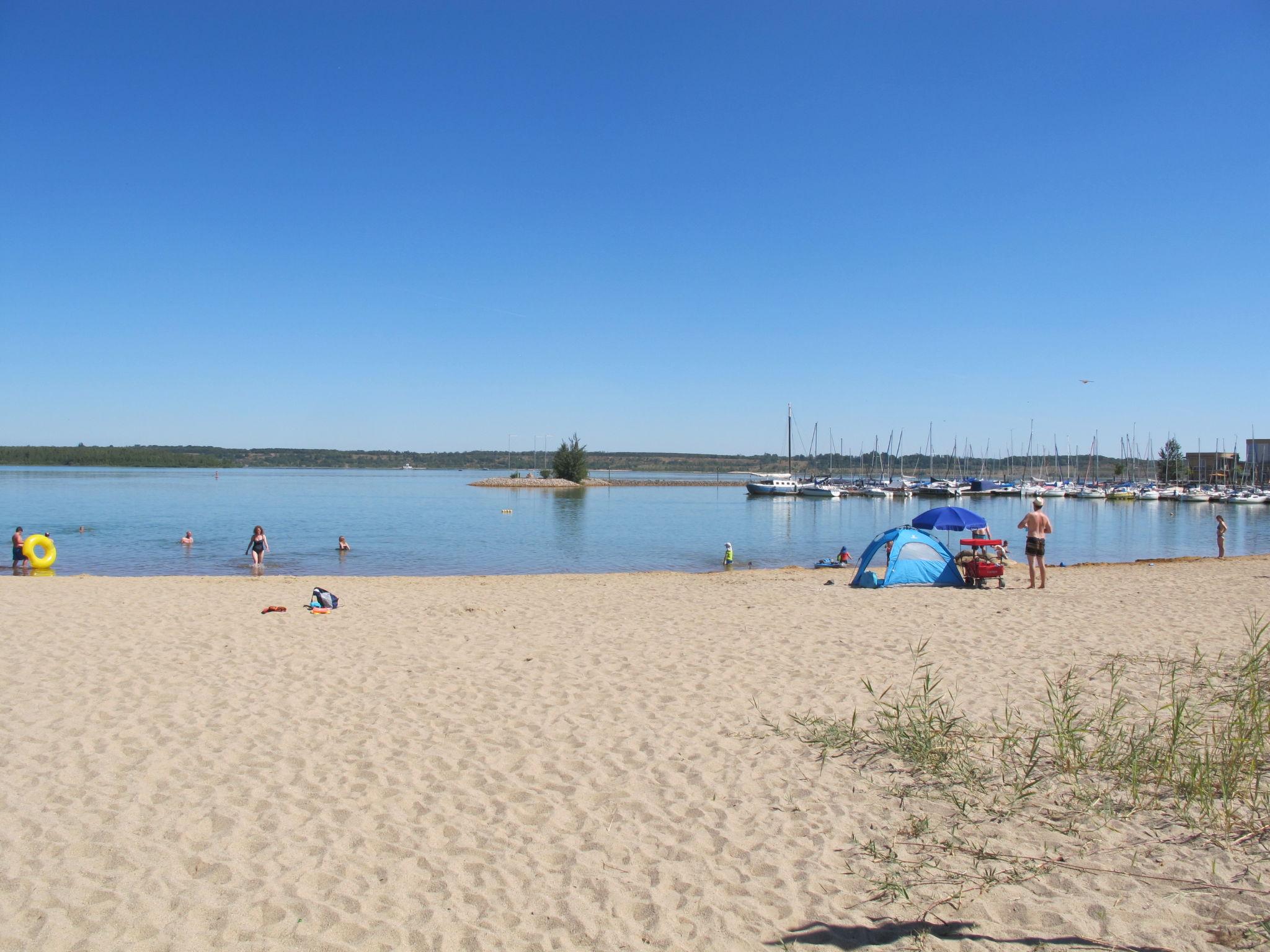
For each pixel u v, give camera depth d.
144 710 7.35
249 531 39.97
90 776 5.77
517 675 8.72
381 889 4.34
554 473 138.50
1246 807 5.14
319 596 13.58
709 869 4.56
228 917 4.04
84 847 4.71
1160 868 4.45
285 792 5.55
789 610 13.08
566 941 3.89
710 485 147.50
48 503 61.91
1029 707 7.37
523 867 4.59
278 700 7.71
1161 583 17.53
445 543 36.84
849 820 5.15
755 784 5.73
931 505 83.31
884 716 7.05
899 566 16.84
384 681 8.46
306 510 59.62
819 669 8.90
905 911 4.11
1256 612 12.51
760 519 59.84
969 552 17.00
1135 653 9.49
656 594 16.09
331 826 5.05
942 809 5.27
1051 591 15.60
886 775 5.85
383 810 5.29
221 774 5.85
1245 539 43.69
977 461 136.25
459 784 5.74
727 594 15.70
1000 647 9.93
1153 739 6.31
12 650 9.76
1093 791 5.44
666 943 3.87
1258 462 109.38
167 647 10.02
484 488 119.81
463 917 4.07
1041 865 4.52
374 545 35.31
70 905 4.12
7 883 4.31
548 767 6.07
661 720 7.15
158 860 4.59
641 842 4.89
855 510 73.44
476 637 10.82
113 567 25.92
